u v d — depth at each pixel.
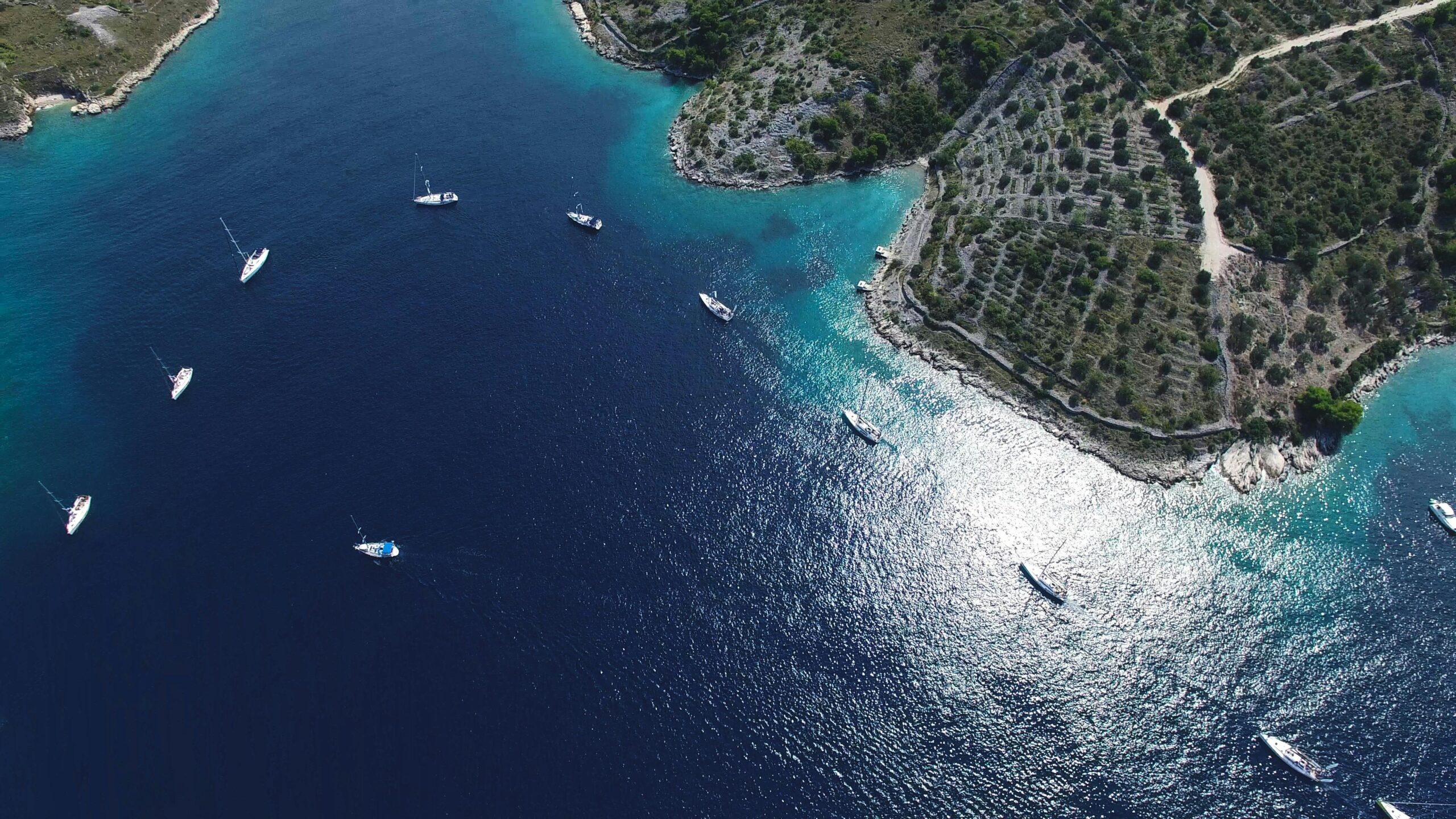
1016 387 152.88
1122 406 147.38
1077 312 157.38
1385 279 159.62
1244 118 180.00
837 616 125.81
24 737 113.31
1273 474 139.88
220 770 110.06
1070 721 115.50
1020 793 109.38
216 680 117.75
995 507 137.88
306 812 106.69
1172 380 148.50
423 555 129.75
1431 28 186.88
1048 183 177.12
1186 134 178.62
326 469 140.75
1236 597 126.56
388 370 155.75
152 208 191.12
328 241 181.50
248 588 127.00
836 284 172.50
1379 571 128.12
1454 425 146.12
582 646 121.44
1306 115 178.62
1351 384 149.25
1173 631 123.38
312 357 158.75
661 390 153.38
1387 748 111.00
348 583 127.12
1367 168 170.38
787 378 156.00
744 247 180.25
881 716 116.12
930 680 119.50
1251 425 142.62
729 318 164.50
